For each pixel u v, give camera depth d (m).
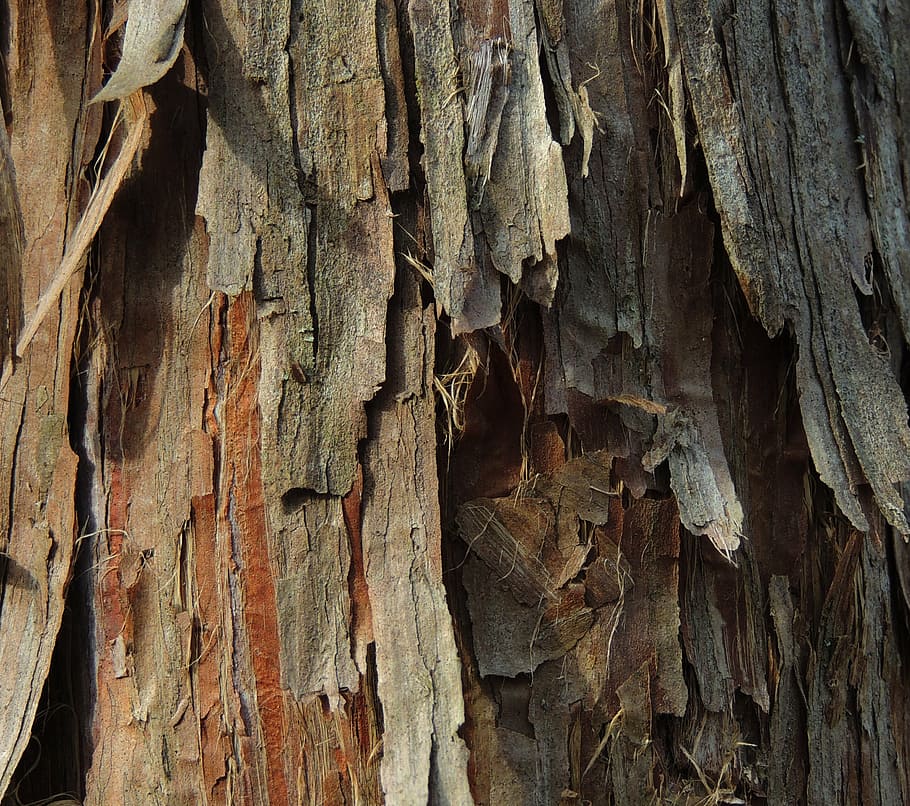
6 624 0.55
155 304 0.56
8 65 0.57
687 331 0.59
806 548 0.61
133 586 0.56
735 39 0.59
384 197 0.55
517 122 0.56
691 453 0.58
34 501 0.56
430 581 0.55
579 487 0.58
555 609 0.57
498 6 0.56
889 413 0.59
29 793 0.56
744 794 0.59
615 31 0.58
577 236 0.57
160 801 0.55
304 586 0.55
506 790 0.56
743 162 0.59
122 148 0.56
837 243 0.61
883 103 0.63
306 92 0.55
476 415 0.57
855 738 0.61
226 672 0.56
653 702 0.58
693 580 0.59
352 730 0.55
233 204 0.55
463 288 0.55
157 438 0.56
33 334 0.55
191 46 0.55
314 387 0.55
